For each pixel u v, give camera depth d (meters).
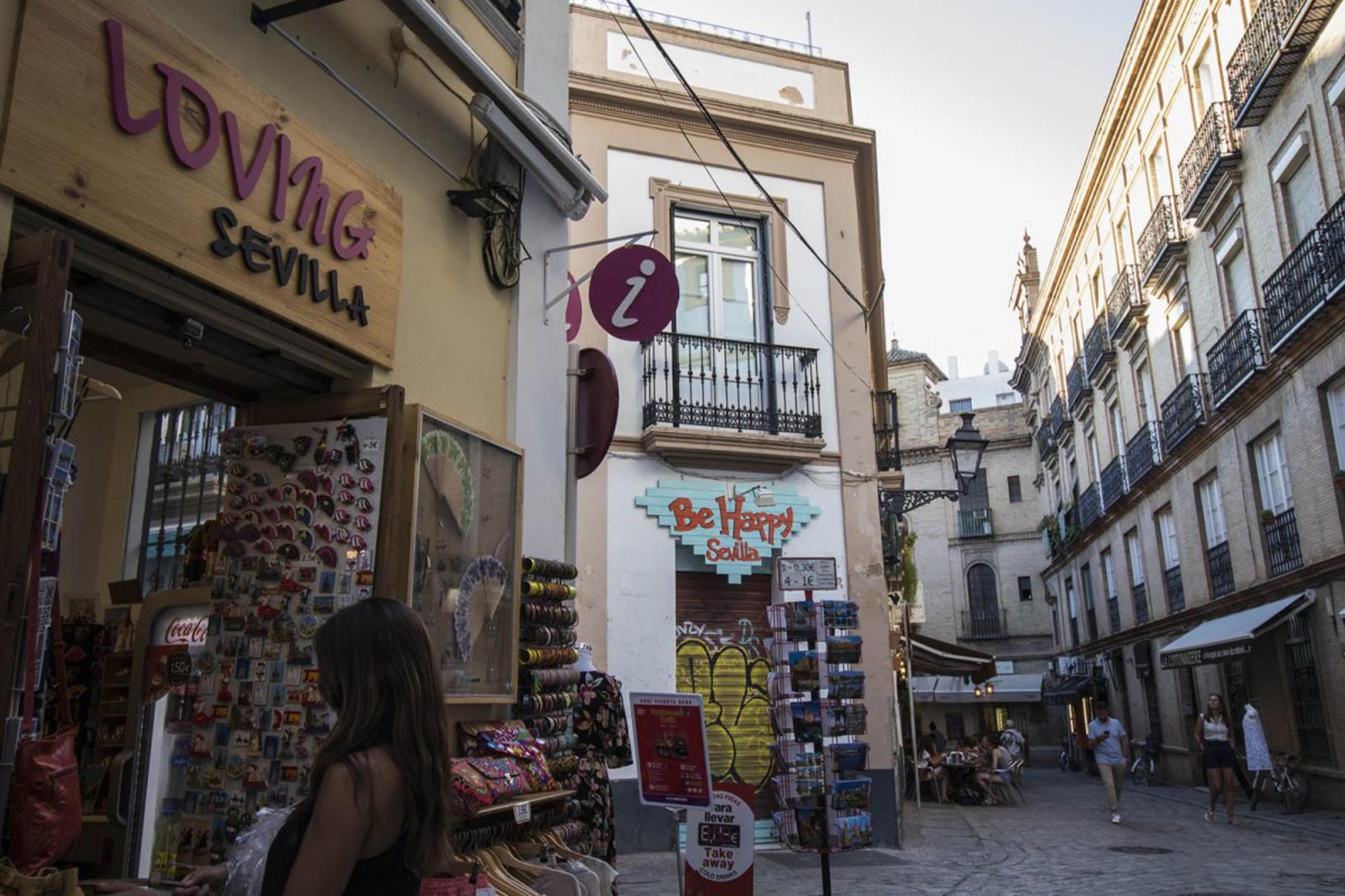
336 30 4.96
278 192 4.31
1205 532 19.83
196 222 3.86
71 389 2.96
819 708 7.72
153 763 4.69
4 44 3.16
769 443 11.23
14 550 2.70
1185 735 21.19
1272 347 15.34
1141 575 24.92
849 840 7.49
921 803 17.84
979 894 7.81
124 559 6.37
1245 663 17.59
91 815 5.29
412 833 1.85
